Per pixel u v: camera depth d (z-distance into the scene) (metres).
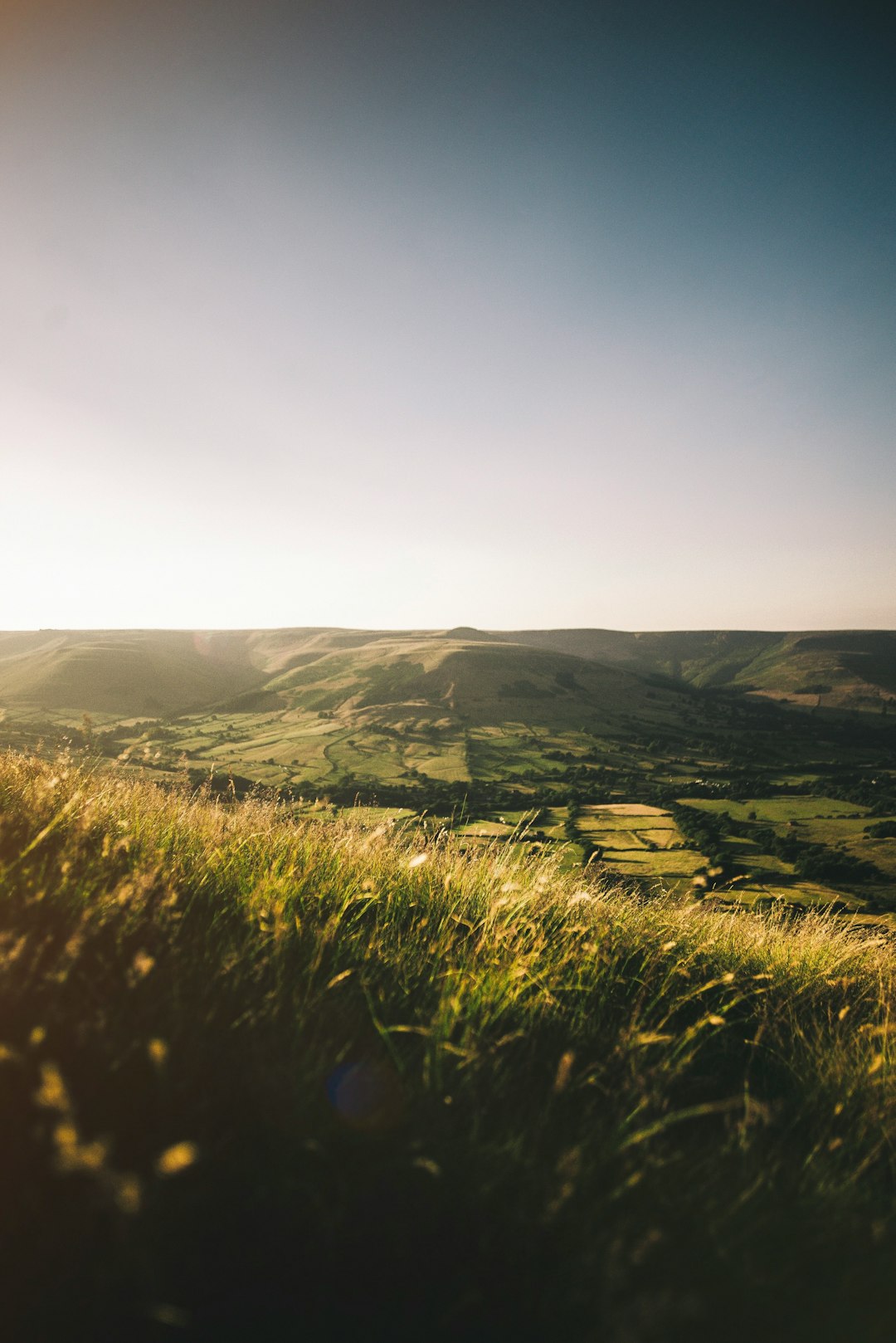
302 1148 1.96
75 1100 1.96
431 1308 1.70
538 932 4.11
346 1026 2.73
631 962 4.38
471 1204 1.90
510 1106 2.46
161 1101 1.97
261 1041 2.40
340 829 5.57
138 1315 1.54
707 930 5.34
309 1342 1.60
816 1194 2.31
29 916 2.77
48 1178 1.73
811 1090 3.18
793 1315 1.80
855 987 4.80
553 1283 1.74
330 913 3.96
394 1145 2.02
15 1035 2.07
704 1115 2.81
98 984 2.50
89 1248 1.60
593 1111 2.57
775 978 4.55
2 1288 1.53
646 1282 1.80
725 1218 2.07
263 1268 1.69
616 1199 2.05
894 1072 3.24
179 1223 1.71
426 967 3.49
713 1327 1.72
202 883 3.79
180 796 5.82
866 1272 1.98
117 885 3.21
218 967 2.82
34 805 4.30
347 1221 1.81
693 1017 3.89
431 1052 2.52
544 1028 3.14
